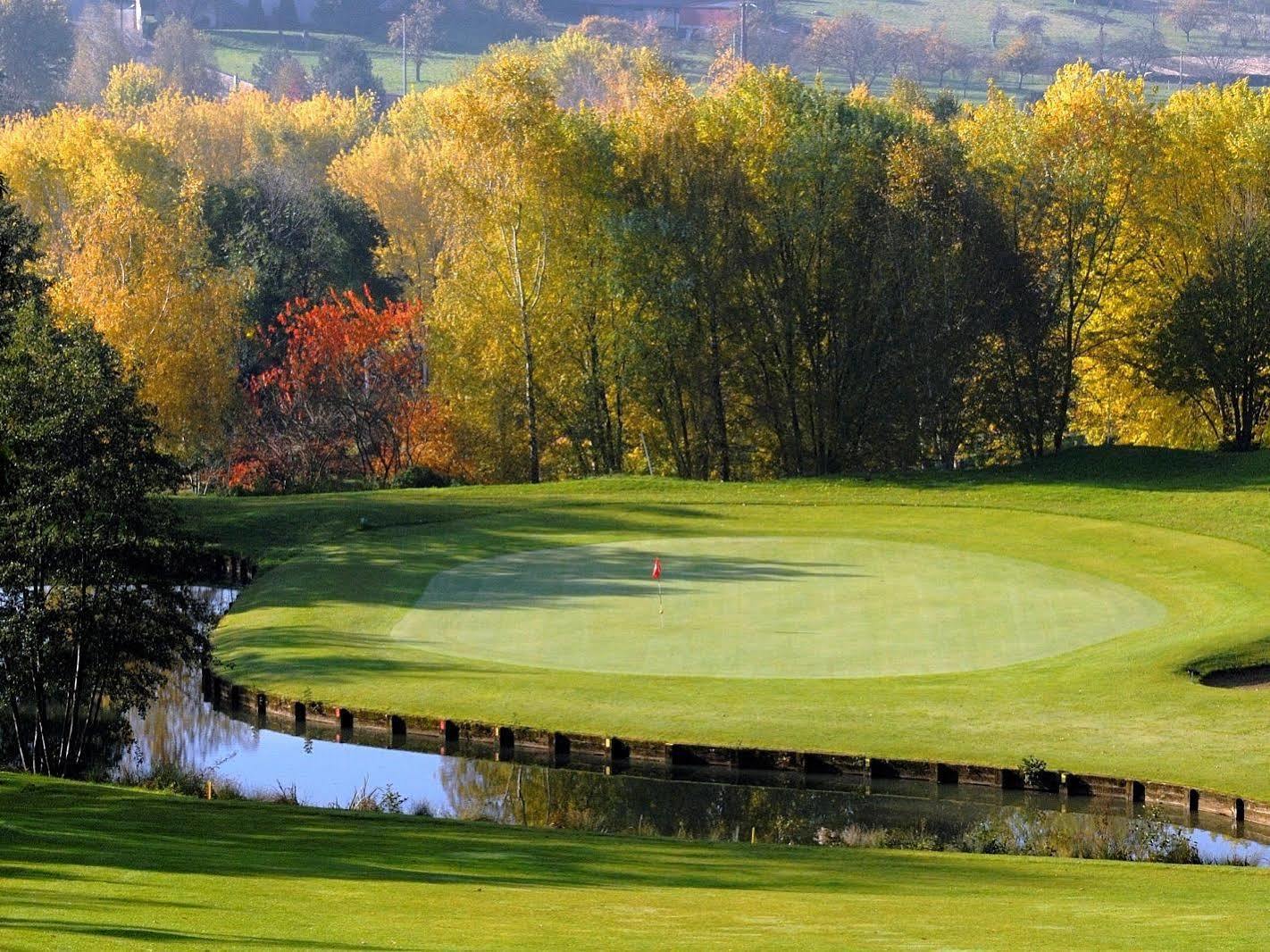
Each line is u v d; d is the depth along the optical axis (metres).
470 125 131.62
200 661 67.81
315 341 149.88
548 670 69.94
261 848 38.44
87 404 61.81
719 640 74.00
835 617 77.94
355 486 143.12
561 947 26.69
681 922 30.00
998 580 86.06
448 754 62.97
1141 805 54.97
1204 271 138.75
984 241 126.06
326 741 65.06
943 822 54.19
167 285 134.75
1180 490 109.44
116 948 24.52
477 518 109.94
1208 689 64.75
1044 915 32.19
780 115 137.25
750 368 136.12
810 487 119.69
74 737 68.00
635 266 130.88
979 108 157.12
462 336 137.62
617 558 94.25
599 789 58.66
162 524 66.00
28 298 95.44
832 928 29.72
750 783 58.91
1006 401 129.75
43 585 62.31
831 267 130.25
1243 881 39.47
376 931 27.42
